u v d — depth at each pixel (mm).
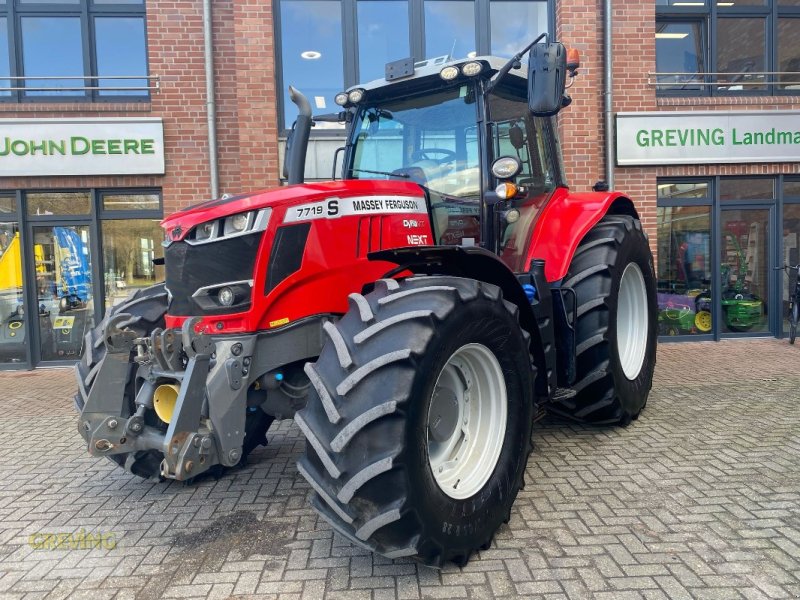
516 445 2957
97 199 8023
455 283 2729
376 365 2363
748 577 2521
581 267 4121
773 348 7930
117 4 8055
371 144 3957
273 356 2928
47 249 8117
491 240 3598
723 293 8648
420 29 8188
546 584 2506
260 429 4016
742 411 4996
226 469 4027
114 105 7836
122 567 2762
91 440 2979
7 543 3035
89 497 3623
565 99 3932
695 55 8555
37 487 3814
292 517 3260
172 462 2619
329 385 2428
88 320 8219
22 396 6594
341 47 8203
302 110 3896
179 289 3047
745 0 8492
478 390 2949
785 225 8586
